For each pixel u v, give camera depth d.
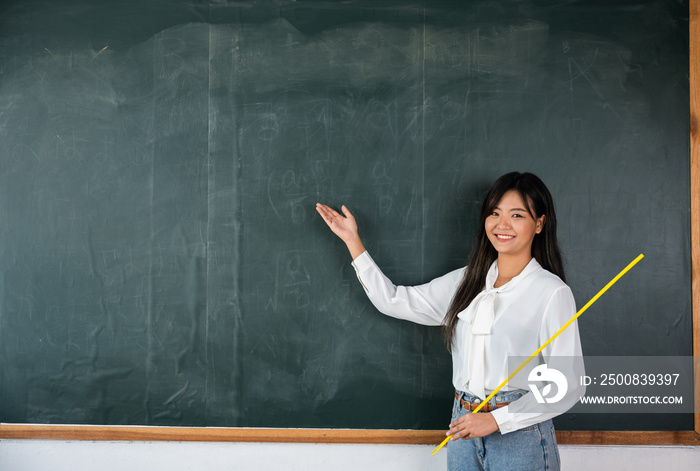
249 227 1.90
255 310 1.90
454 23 1.89
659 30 1.86
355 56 1.90
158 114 1.92
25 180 1.92
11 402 1.92
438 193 1.88
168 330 1.91
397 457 1.89
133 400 1.92
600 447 1.85
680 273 1.84
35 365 1.92
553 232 1.57
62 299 1.92
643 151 1.85
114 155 1.92
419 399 1.88
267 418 1.90
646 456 1.84
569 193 1.86
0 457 1.92
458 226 1.88
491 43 1.89
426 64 1.89
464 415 1.44
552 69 1.88
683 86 1.85
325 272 1.90
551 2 1.88
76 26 1.93
